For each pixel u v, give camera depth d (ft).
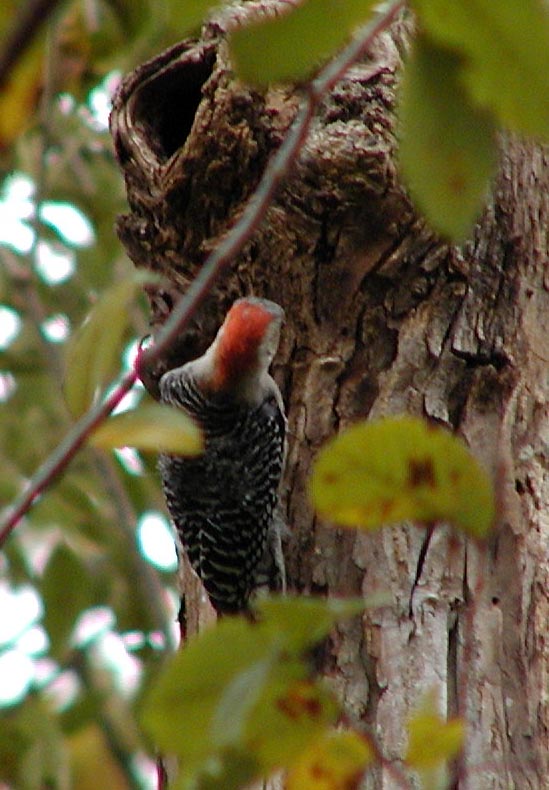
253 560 28.96
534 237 27.50
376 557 25.73
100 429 11.38
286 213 27.04
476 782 23.44
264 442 28.89
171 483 31.50
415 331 26.91
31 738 32.83
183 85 30.19
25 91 12.28
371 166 26.25
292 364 28.66
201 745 11.33
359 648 24.94
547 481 25.99
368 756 12.69
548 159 27.96
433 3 9.05
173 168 28.76
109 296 12.50
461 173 9.57
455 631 24.88
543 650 24.68
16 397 43.21
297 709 11.94
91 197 43.32
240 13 28.55
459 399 26.58
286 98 27.37
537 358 26.86
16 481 39.60
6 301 42.80
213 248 28.45
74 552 37.32
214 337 32.19
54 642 36.91
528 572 25.20
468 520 12.85
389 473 12.68
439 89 9.45
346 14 9.53
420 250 26.71
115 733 35.86
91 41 26.78
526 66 8.96
